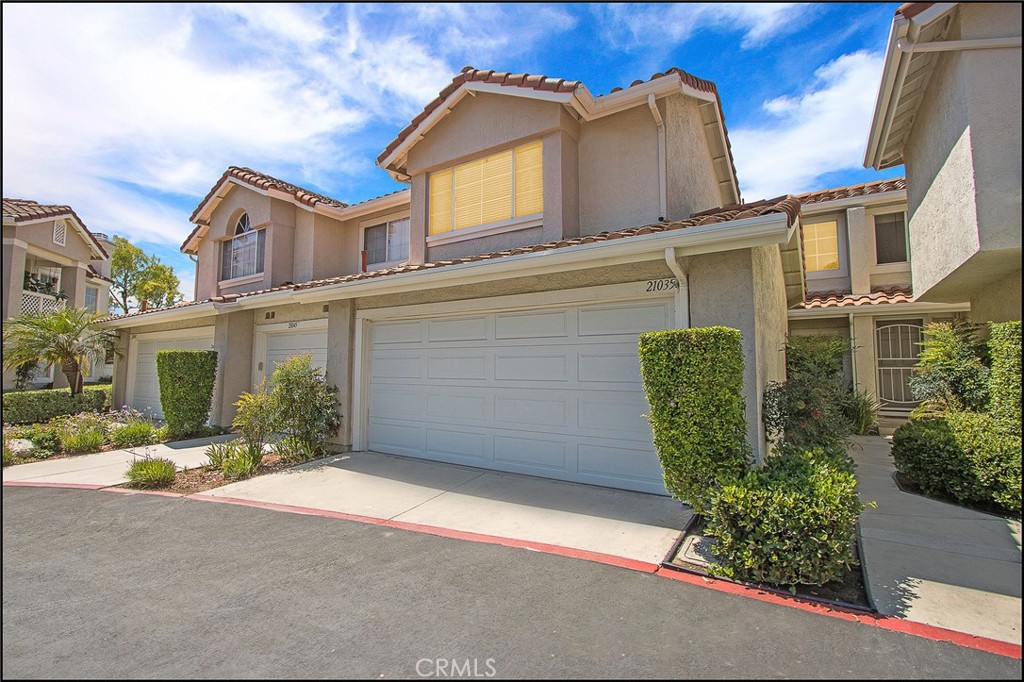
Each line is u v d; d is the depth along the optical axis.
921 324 12.16
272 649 3.20
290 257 14.37
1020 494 5.52
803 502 4.05
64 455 9.92
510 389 8.00
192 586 4.11
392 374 9.59
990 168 5.48
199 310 12.16
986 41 5.51
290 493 6.97
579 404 7.32
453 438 8.64
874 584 4.00
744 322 6.00
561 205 8.80
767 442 6.55
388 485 7.30
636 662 3.04
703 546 4.80
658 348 5.02
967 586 3.97
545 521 5.65
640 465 6.78
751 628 3.41
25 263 22.67
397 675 2.94
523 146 9.47
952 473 6.31
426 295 8.90
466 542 5.04
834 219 14.07
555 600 3.82
